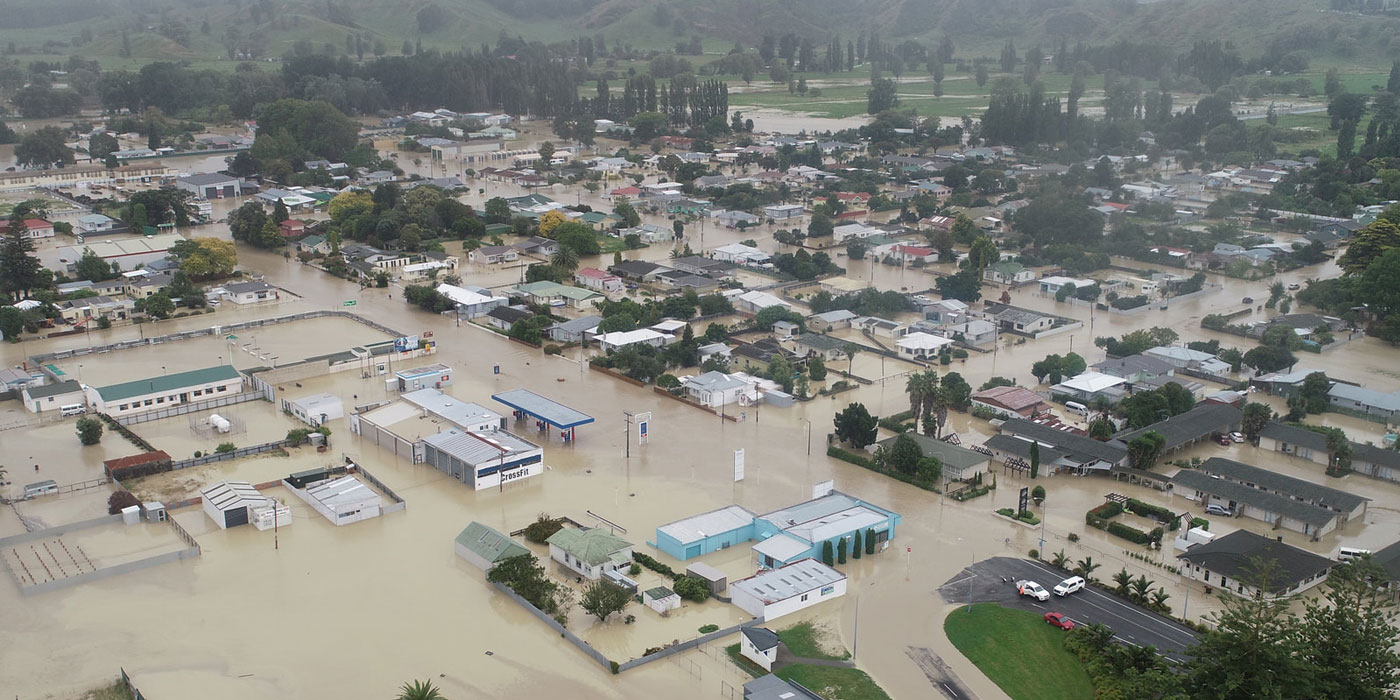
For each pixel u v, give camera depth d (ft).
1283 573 321.32
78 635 300.61
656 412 482.28
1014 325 606.96
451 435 429.38
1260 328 595.88
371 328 607.37
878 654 295.89
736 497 395.55
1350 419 484.33
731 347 563.07
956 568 345.51
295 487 397.80
